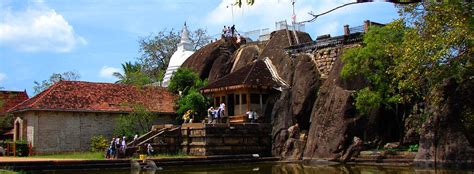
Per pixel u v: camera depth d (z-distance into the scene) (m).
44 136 35.84
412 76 21.08
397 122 31.34
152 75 63.53
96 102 38.88
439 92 24.66
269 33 48.97
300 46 41.09
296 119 36.59
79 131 37.44
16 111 37.12
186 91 43.88
